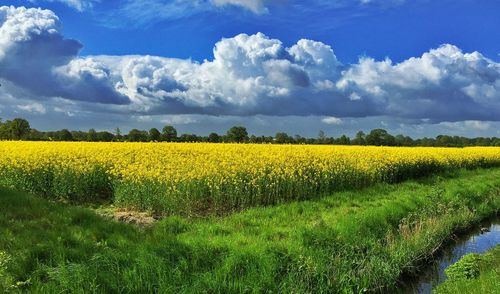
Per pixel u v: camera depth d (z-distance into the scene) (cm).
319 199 1641
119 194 1525
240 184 1535
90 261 809
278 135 5406
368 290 904
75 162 1714
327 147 3178
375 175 2120
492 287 803
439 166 2806
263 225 1209
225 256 873
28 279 722
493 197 1861
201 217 1360
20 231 962
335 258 934
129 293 733
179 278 773
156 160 1902
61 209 1167
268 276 816
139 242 971
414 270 1042
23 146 2367
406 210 1424
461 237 1380
